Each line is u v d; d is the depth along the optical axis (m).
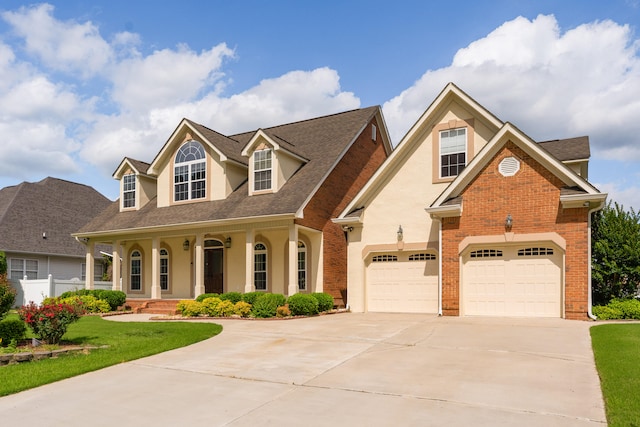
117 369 9.46
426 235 18.95
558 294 15.78
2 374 8.90
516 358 9.70
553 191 15.73
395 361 9.68
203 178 23.95
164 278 26.23
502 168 16.50
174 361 10.08
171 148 24.98
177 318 18.45
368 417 6.50
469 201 16.91
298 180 21.81
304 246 21.91
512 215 16.20
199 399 7.43
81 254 31.48
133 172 26.53
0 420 6.64
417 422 6.27
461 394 7.41
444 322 15.05
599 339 11.12
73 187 36.31
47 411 6.98
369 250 19.84
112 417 6.69
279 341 12.23
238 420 6.46
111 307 22.95
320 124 26.61
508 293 16.41
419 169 19.48
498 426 6.10
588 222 15.27
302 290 21.69
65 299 22.11
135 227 23.70
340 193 23.08
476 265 16.91
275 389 7.89
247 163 23.84
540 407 6.76
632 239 16.95
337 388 7.87
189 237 25.58
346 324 15.16
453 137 19.12
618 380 7.65
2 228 28.36
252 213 20.48
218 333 13.80
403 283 19.33
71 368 9.33
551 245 15.93
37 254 29.20
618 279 17.12
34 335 13.04
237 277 23.86
